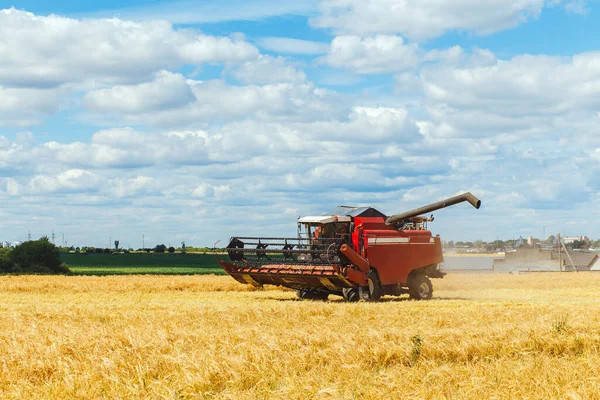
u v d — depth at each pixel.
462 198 28.47
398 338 14.35
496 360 12.77
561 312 20.67
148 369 11.57
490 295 34.19
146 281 40.34
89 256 122.94
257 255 29.59
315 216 28.88
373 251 28.12
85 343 14.20
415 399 9.78
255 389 10.78
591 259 89.38
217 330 16.11
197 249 169.12
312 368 11.95
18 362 12.34
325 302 26.94
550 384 10.61
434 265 30.31
